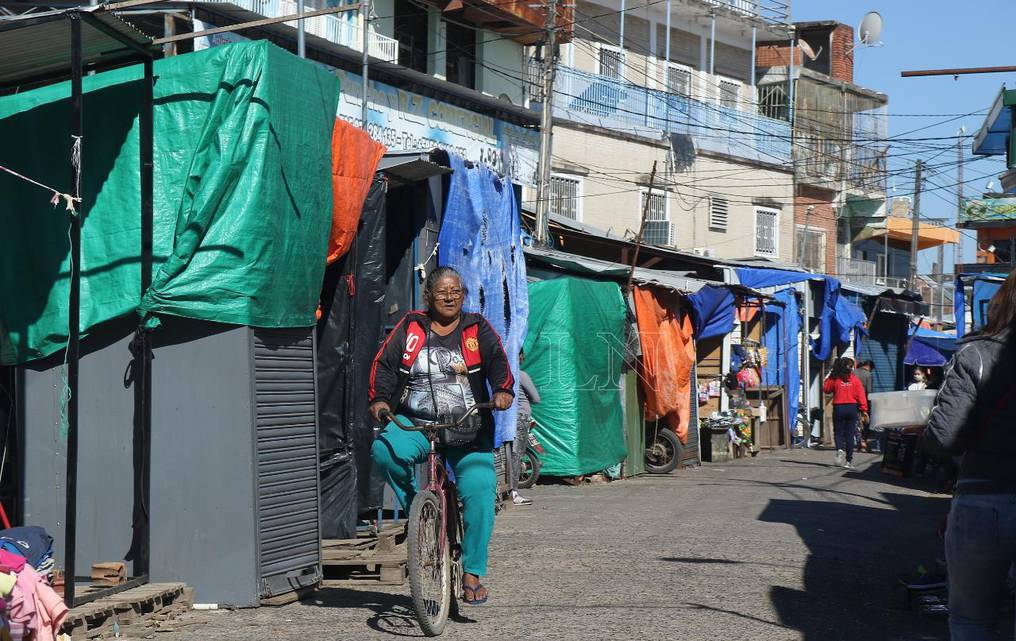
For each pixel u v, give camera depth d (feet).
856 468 67.26
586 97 104.32
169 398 24.32
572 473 54.03
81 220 25.22
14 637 17.76
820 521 40.42
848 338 95.96
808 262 133.90
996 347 15.14
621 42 107.24
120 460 24.67
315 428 26.45
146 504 24.31
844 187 138.31
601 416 56.39
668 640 21.43
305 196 26.25
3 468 26.96
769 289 88.94
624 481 57.52
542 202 70.59
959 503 15.35
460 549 23.63
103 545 24.64
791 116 130.41
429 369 22.47
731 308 71.67
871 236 146.00
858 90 140.05
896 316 117.19
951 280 177.88
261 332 24.64
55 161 25.49
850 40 150.20
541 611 23.97
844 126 138.21
